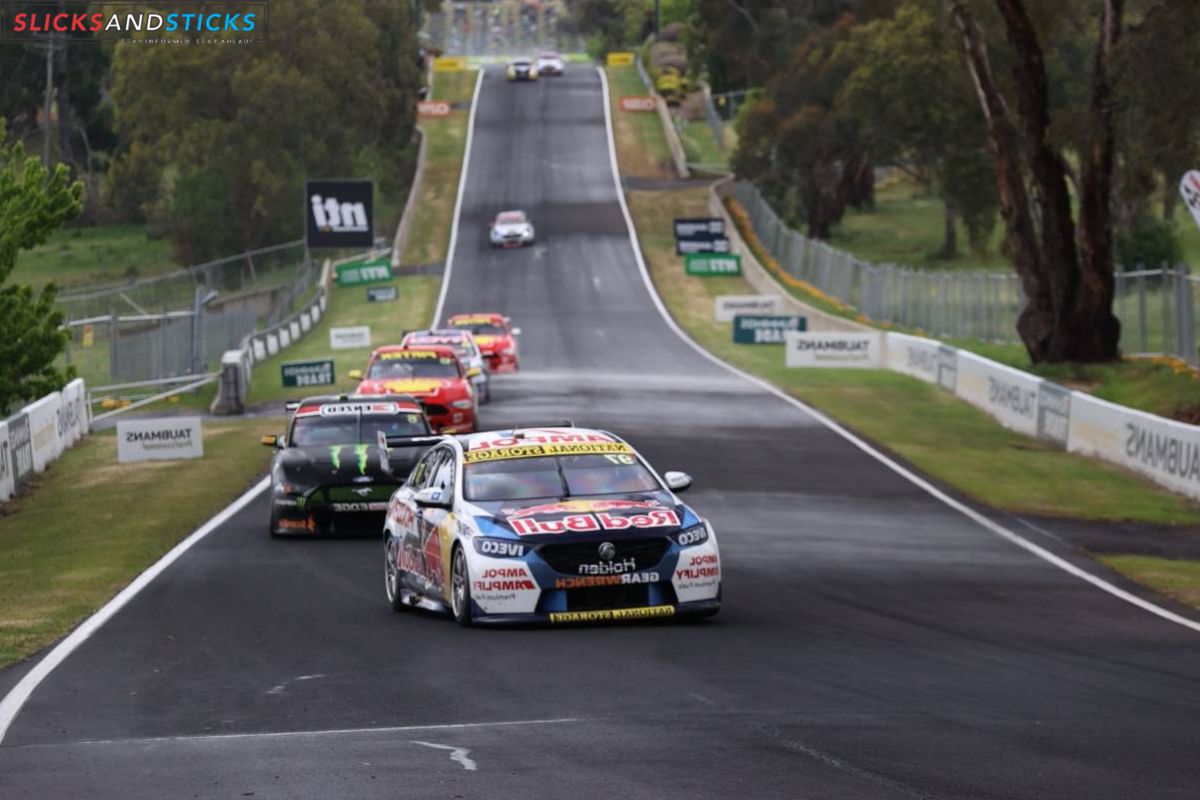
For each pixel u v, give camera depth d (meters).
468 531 39.78
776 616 42.50
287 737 27.36
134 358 134.50
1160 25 108.62
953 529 64.94
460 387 91.19
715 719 28.11
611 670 33.59
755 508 69.69
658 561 39.38
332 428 65.06
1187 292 125.25
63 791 23.56
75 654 37.72
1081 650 37.75
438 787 23.12
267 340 170.50
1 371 92.88
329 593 48.19
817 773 23.72
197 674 34.81
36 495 79.62
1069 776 23.62
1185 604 47.50
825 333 151.00
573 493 41.38
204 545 59.78
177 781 24.03
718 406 116.12
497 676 33.19
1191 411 105.50
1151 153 113.56
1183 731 27.31
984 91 132.75
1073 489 80.25
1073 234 132.00
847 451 92.00
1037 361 133.50
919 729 27.14
